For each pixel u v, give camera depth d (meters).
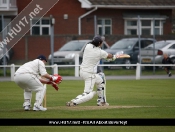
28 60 144.62
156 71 132.62
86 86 61.56
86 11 172.75
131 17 168.12
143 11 177.25
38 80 58.59
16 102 70.62
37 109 59.00
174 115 56.09
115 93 83.00
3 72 125.38
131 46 135.25
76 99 62.00
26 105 59.41
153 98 75.25
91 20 159.00
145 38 139.00
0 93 83.75
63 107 62.28
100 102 63.81
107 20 170.00
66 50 134.75
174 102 69.88
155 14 177.62
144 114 56.59
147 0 176.88
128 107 62.50
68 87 94.38
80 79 112.50
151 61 127.81
